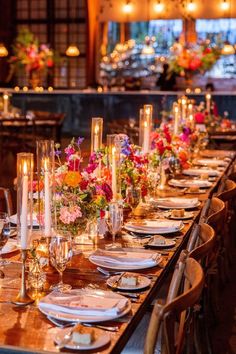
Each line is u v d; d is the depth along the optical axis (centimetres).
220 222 338
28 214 237
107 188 302
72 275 262
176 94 1270
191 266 228
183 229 347
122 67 1527
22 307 225
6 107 1103
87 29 1580
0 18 1620
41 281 248
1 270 266
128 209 388
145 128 444
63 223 283
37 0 1616
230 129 925
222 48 1231
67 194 285
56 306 218
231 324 428
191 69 1200
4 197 388
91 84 1530
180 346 230
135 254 282
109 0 1484
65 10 1606
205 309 366
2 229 259
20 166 238
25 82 1617
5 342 197
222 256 483
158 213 385
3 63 1628
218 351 386
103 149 330
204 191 470
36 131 1156
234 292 490
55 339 198
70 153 316
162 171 472
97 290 237
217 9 1391
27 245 231
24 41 1360
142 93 1297
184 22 1497
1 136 1044
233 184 432
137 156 382
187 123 668
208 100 925
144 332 290
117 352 197
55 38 1620
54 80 1616
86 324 209
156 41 1515
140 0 1449
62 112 1352
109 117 1326
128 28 1572
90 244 309
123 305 219
